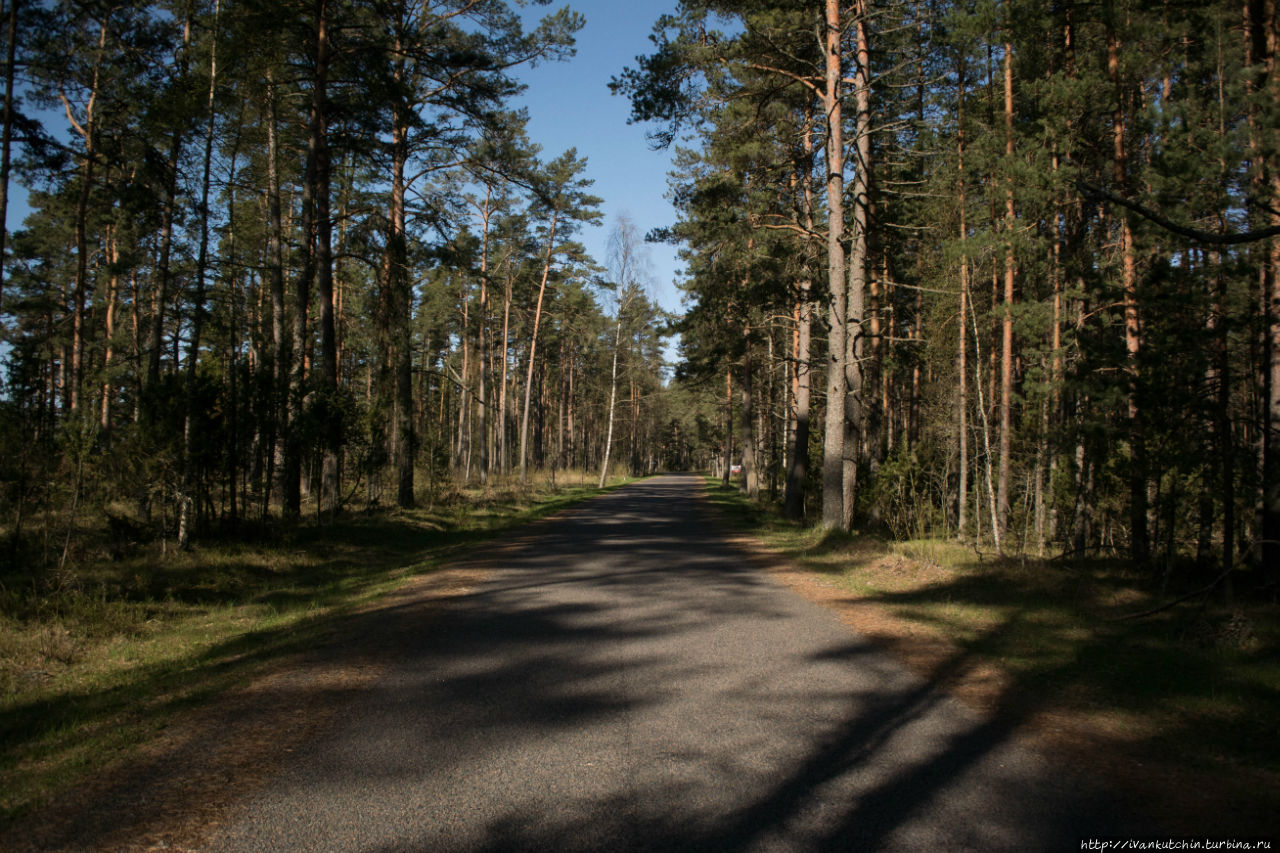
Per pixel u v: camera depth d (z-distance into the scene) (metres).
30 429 11.16
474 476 45.00
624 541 16.25
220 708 5.25
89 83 14.83
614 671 6.12
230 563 12.02
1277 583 8.69
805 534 16.39
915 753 4.40
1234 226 10.80
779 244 20.19
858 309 16.86
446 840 3.33
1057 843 3.33
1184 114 10.29
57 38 13.86
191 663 6.74
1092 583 10.33
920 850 3.25
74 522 13.32
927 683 5.83
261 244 22.31
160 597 9.95
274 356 15.19
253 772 4.11
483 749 4.44
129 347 25.67
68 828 3.48
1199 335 9.70
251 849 3.26
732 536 17.56
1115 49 12.92
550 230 37.22
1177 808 3.67
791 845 3.29
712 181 19.75
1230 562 9.65
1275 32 9.77
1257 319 9.56
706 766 4.19
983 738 4.65
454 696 5.46
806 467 25.45
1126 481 11.55
